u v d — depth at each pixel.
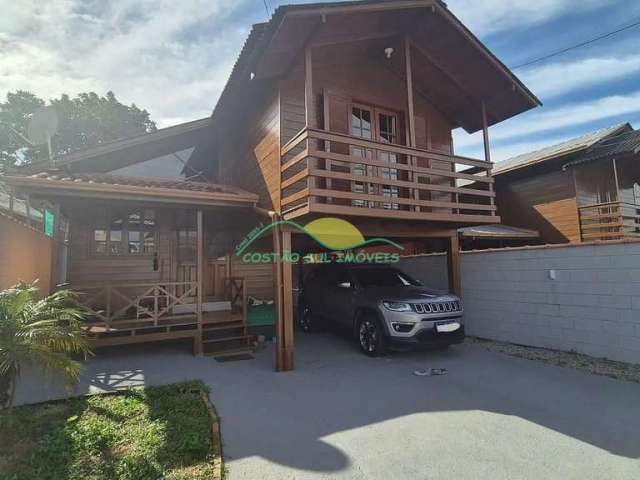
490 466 2.92
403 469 2.89
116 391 4.69
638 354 5.35
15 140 22.72
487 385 4.91
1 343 3.32
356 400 4.43
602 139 11.80
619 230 12.05
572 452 3.13
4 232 5.92
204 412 4.00
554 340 6.41
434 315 6.23
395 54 7.85
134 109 26.31
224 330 7.52
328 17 5.82
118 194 6.10
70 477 2.79
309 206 5.52
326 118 7.33
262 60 6.28
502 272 7.32
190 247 9.41
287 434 3.51
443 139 9.31
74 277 8.12
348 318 7.34
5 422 3.55
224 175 10.01
